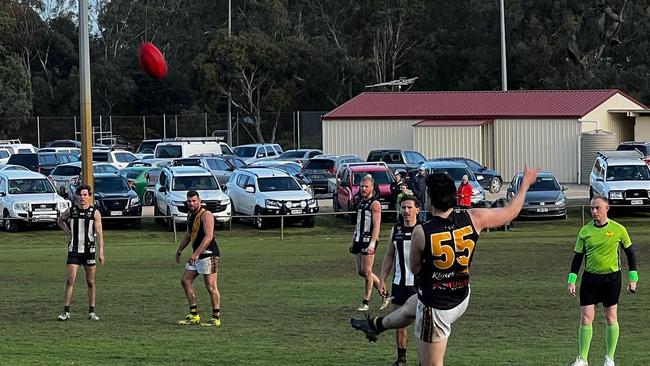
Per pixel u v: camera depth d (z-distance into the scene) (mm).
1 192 35844
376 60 81375
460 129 55594
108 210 35344
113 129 75688
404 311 8781
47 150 57031
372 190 16203
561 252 26969
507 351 12742
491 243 29719
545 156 54594
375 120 58531
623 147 51719
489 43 82062
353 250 16359
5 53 82500
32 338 14234
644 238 30750
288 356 12594
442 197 8172
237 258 26391
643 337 13828
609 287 11656
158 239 33250
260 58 76500
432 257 8172
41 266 24984
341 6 85750
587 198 43562
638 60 78875
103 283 21203
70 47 93188
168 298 18656
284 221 35875
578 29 77125
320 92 80500
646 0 78938
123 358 12570
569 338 13773
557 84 77188
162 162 50500
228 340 13906
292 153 57594
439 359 8352
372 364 12047
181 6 96938
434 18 89375
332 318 15914
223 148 58281
